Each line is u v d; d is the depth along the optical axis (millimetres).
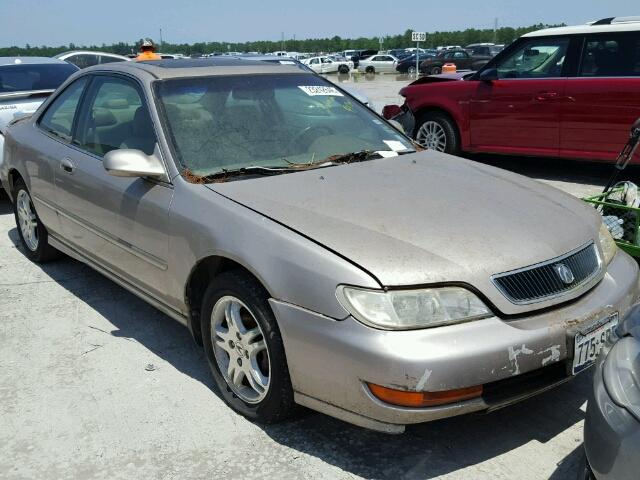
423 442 2850
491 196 3121
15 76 7582
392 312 2406
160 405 3184
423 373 2332
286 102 3934
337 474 2662
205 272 3174
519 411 3064
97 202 3801
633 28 7082
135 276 3643
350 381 2451
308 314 2537
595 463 2074
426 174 3404
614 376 2111
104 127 3971
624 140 7191
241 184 3168
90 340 3889
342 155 3621
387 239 2631
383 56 47094
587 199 4453
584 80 7352
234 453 2811
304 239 2656
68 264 5199
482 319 2475
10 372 3541
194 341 3699
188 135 3457
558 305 2648
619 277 2977
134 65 4031
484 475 2629
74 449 2877
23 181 4996
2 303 4461
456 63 36219
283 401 2770
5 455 2854
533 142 7953
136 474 2701
